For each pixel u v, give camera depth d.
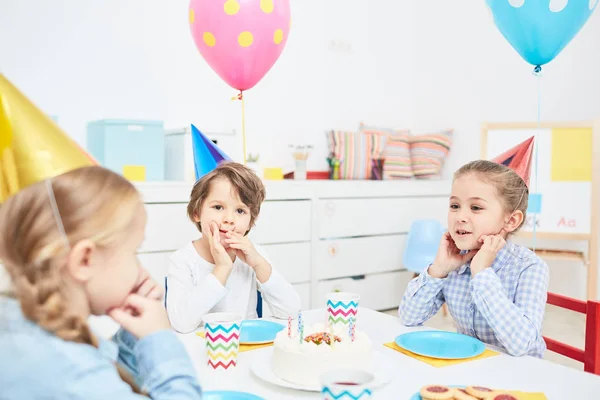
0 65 2.91
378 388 0.94
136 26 3.26
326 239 3.40
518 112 3.86
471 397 0.85
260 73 2.28
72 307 0.66
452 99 4.23
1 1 2.89
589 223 3.39
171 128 3.38
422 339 1.23
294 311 1.52
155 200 2.75
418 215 3.81
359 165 3.97
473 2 4.05
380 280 3.68
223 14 2.10
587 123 3.37
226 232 1.47
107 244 0.67
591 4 2.03
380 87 4.33
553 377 1.01
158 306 0.76
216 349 1.02
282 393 0.92
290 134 3.87
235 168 1.50
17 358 0.62
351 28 4.14
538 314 1.26
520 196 1.33
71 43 3.07
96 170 0.70
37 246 0.64
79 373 0.64
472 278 1.26
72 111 3.09
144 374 0.72
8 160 0.82
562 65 3.68
